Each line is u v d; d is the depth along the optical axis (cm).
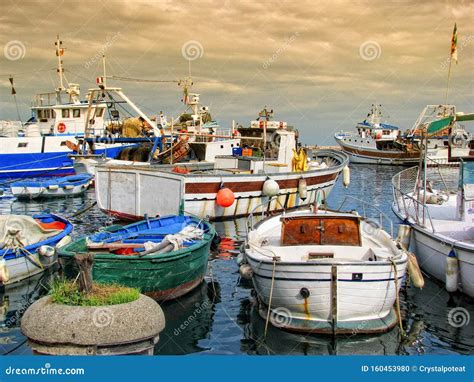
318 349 971
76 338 726
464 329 1059
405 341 1005
